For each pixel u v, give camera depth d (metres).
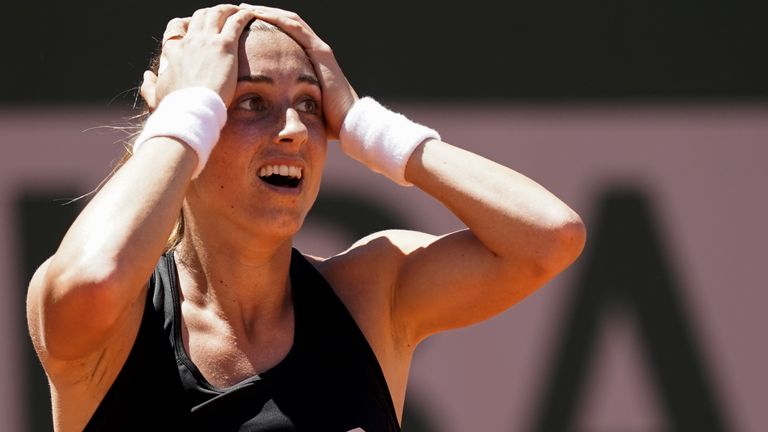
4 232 16.58
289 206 8.57
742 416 17.02
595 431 16.92
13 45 16.78
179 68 8.72
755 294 17.19
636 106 17.34
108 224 7.60
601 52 17.38
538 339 17.06
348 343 8.70
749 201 17.27
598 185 17.23
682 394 17.03
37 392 16.52
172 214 7.88
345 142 9.38
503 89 17.27
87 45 16.89
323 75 9.22
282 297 8.83
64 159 16.73
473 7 17.33
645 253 17.20
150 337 8.27
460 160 9.09
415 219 17.08
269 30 8.98
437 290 9.14
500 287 8.98
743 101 17.38
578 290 17.14
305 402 8.27
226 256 8.63
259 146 8.57
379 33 17.19
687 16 17.44
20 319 16.55
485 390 16.95
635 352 17.08
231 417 8.09
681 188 17.30
